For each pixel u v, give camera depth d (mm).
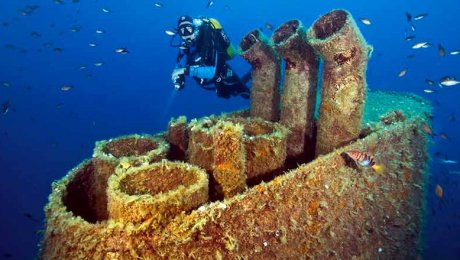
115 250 2047
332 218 3055
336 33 3068
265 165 3072
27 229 11211
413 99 4844
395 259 3930
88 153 17891
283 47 3512
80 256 2092
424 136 4188
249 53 4066
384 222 3691
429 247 7008
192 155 3051
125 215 2062
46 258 2312
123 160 2764
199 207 2244
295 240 2721
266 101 4203
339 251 3145
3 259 9703
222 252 2266
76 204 3029
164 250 2084
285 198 2662
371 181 3451
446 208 8188
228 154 2627
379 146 3537
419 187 4188
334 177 3059
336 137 3398
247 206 2428
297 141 3801
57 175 14875
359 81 3260
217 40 5438
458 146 13750
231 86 5930
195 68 5387
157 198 2094
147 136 3383
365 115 4156
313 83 3686
